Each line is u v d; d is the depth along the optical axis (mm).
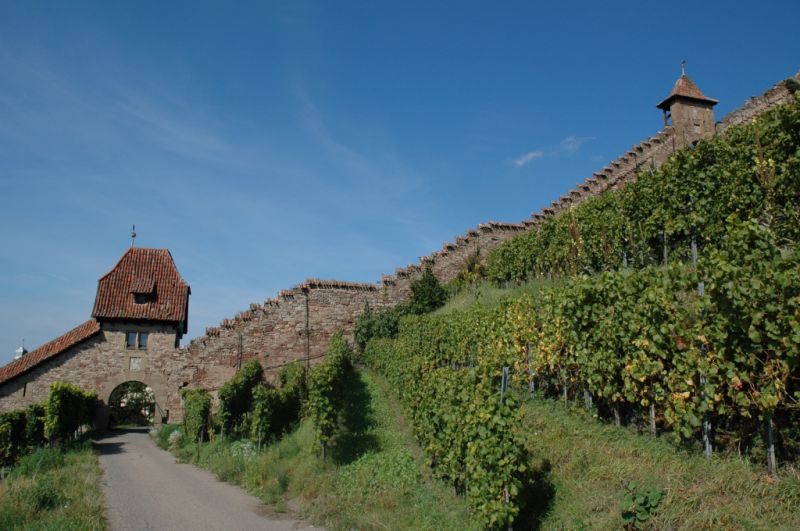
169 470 19719
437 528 9398
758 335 6828
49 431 23812
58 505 13211
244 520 11992
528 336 12664
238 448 20359
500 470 8102
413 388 14914
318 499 12633
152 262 36219
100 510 12945
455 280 30172
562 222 19531
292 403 23406
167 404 30531
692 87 30891
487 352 14594
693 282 8172
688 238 13633
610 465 8328
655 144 30484
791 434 6898
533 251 21297
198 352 30969
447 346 17969
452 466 10219
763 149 12586
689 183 13930
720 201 12781
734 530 6035
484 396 9375
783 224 11391
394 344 22422
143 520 12094
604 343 9664
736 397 7082
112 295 33625
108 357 32531
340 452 15469
